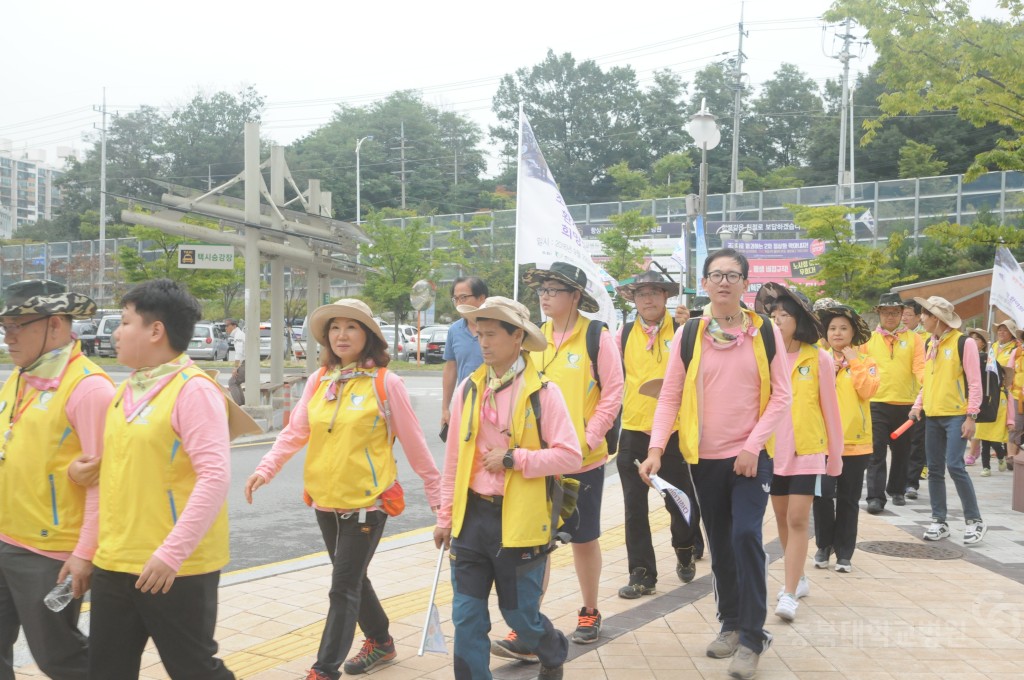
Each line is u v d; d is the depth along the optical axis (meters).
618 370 5.09
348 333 4.32
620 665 4.65
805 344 5.84
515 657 4.69
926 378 8.16
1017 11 12.30
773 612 5.70
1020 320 10.62
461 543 3.77
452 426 3.96
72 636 3.54
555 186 7.17
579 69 81.06
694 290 18.94
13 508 3.45
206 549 3.28
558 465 3.69
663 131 79.56
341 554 4.24
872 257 24.55
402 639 5.08
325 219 15.82
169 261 37.34
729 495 4.77
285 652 4.83
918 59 12.37
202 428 3.23
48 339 3.50
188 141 82.31
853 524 6.75
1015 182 38.22
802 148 78.12
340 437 4.27
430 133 86.81
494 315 3.76
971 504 7.88
